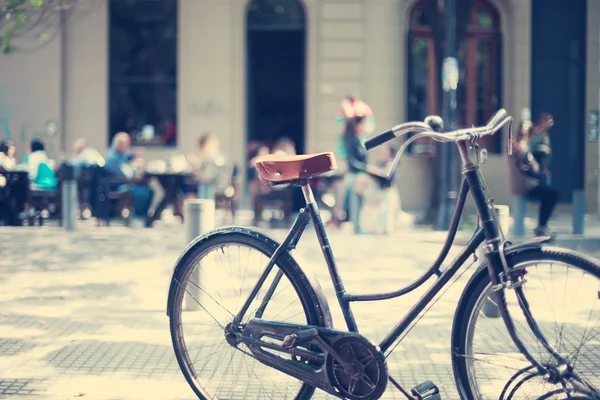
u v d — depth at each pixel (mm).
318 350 5773
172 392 6809
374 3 25969
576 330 5395
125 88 26734
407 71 26141
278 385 6492
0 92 26469
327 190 20938
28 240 17125
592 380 5113
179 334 6305
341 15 26016
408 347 8352
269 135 26656
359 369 5531
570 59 26375
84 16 26391
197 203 10078
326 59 26078
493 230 5316
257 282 5977
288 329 5785
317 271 13039
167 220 22625
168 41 26609
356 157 19031
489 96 26266
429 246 16391
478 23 26250
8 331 9039
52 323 9461
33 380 7125
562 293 5281
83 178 22188
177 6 26469
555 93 26422
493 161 26031
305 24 26312
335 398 6605
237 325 6035
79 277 12617
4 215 20469
